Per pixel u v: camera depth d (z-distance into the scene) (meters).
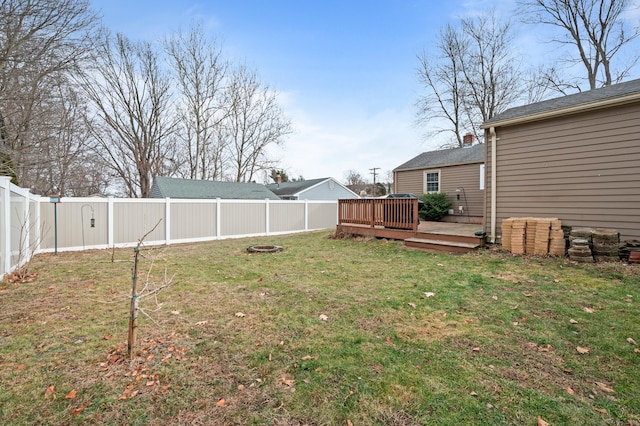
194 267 5.78
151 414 1.79
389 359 2.38
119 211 9.05
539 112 6.25
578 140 5.98
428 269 5.33
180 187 15.95
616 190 5.59
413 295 3.94
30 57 9.12
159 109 20.72
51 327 3.00
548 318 3.16
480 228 8.80
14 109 9.46
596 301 3.61
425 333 2.85
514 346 2.59
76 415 1.78
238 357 2.44
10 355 2.46
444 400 1.90
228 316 3.29
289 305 3.63
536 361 2.35
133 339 2.42
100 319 3.21
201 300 3.82
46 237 7.96
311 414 1.79
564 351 2.50
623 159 5.51
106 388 2.04
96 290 4.30
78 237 8.41
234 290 4.25
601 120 5.71
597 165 5.78
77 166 15.62
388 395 1.95
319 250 7.56
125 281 4.79
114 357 2.42
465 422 1.71
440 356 2.43
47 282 4.74
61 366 2.30
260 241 9.93
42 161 10.58
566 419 1.73
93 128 17.16
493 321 3.11
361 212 9.37
